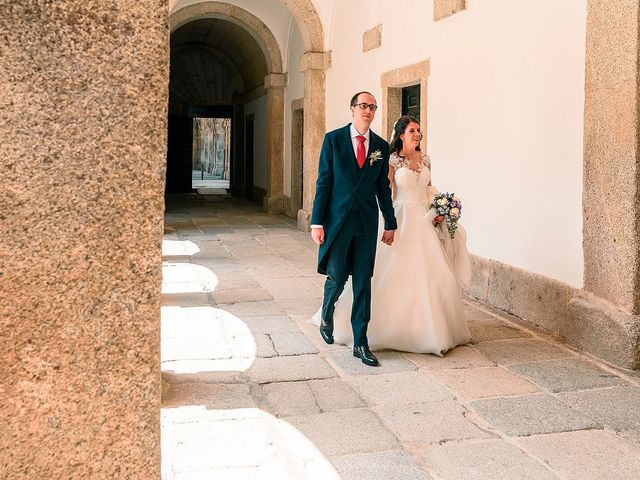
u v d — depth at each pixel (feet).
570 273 15.65
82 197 3.84
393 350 14.43
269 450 9.26
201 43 63.05
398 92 28.35
